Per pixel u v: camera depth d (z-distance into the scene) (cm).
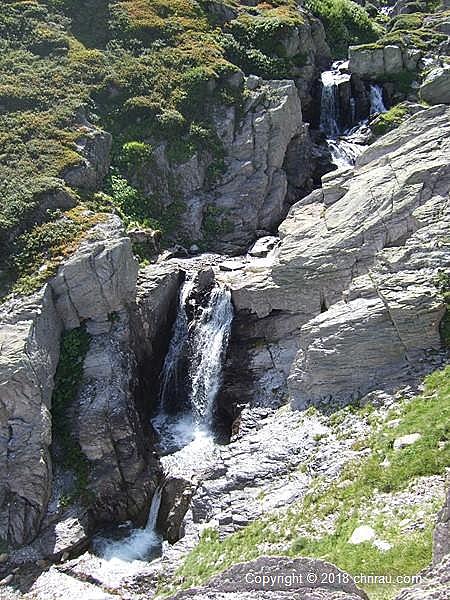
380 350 2781
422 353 2739
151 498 2889
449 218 3000
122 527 2830
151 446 3131
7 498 2678
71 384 3053
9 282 3128
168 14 5022
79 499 2797
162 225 4019
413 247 2955
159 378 3534
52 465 2853
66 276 3136
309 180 4497
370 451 2389
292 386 2973
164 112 4291
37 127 3878
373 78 5062
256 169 4259
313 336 2922
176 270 3569
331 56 5547
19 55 4397
